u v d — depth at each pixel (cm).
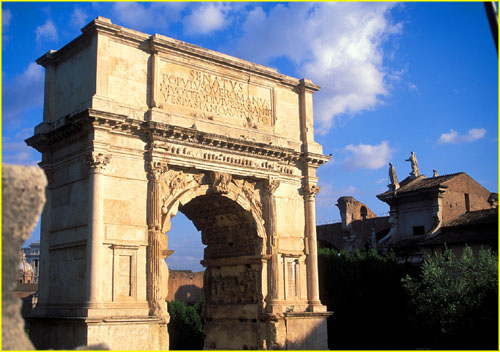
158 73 4244
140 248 3953
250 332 4669
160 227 4031
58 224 4050
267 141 4753
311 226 4950
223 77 4653
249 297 4728
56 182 4144
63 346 3712
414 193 6588
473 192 6912
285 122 5019
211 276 5075
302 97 5178
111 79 4016
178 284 8631
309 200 4997
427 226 6519
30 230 1880
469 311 4762
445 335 4844
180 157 4194
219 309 4931
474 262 5019
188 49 4384
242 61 4766
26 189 1873
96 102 3853
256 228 4638
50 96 4309
